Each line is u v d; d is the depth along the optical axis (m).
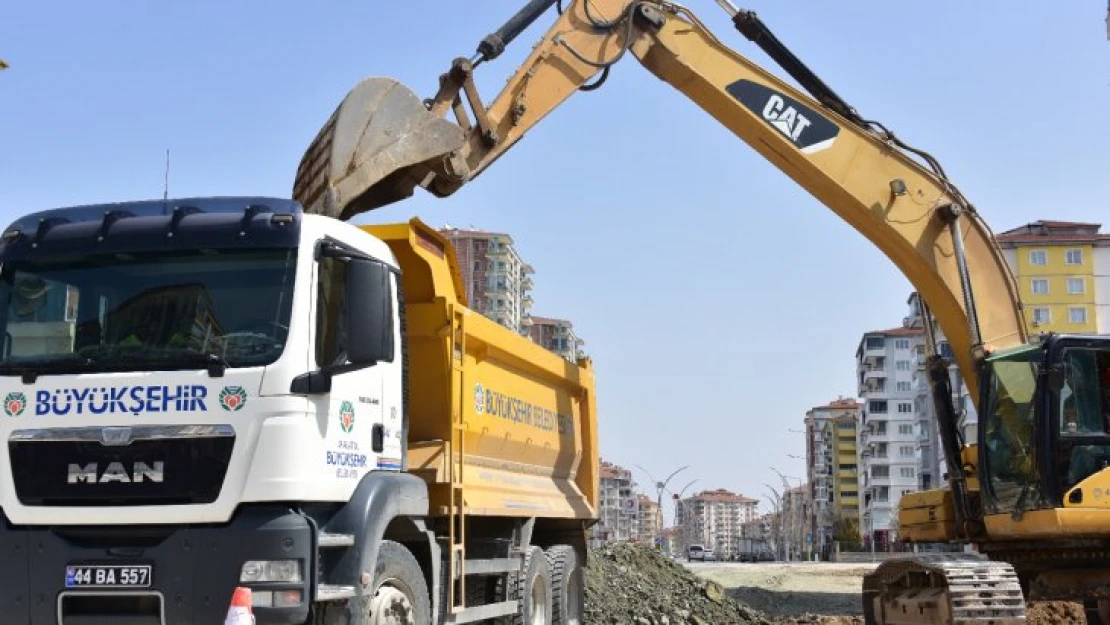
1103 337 11.43
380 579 7.58
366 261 7.38
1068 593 12.19
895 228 13.44
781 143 13.39
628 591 17.38
